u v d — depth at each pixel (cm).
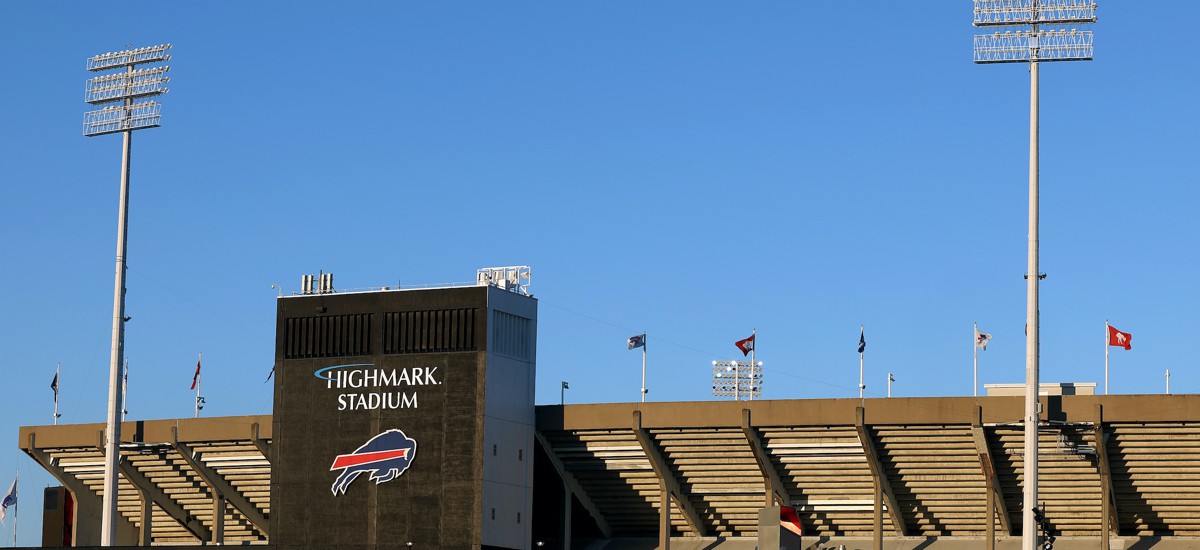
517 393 9569
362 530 9412
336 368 9650
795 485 9519
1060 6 8319
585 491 9969
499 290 9475
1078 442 8831
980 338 9312
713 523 9925
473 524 9150
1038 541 8900
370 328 9606
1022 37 8344
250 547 9588
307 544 9525
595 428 9550
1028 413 8075
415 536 9275
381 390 9506
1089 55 8219
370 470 9444
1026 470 8038
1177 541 9169
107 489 9681
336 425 9588
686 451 9531
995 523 9356
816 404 9094
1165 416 8519
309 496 9581
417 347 9469
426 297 9488
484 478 9200
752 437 9238
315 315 9750
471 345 9344
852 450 9200
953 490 9269
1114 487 9038
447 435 9306
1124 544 9238
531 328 9750
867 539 9562
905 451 9125
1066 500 9188
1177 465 8788
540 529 9938
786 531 6444
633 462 9675
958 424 8856
